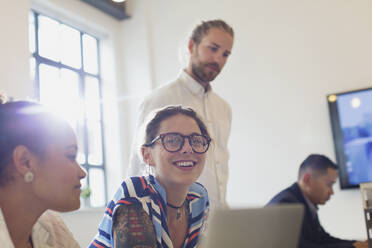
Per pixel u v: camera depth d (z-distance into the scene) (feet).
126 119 21.33
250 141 18.06
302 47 17.75
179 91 7.77
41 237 3.39
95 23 20.80
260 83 18.28
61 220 3.74
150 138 3.73
